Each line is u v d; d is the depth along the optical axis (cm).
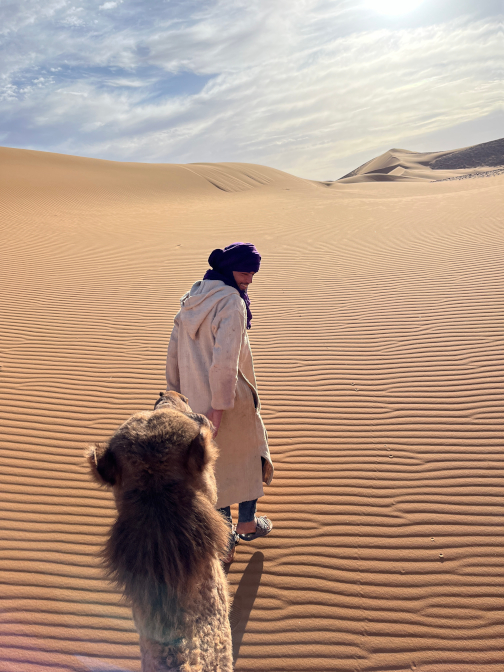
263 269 1104
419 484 380
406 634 268
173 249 1361
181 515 132
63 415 500
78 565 314
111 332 748
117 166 4588
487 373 540
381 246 1199
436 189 3484
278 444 443
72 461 423
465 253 1041
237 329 270
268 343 683
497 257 980
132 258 1265
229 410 288
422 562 311
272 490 384
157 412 154
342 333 698
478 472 388
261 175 5984
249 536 321
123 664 254
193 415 168
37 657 256
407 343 642
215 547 133
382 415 479
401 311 762
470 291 812
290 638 268
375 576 304
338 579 303
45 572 308
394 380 546
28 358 646
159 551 124
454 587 293
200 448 140
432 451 418
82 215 2253
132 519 132
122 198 3244
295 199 2930
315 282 972
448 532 333
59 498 376
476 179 3694
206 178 4819
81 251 1352
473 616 275
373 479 390
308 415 489
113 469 139
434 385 526
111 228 1784
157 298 920
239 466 296
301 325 744
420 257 1062
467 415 466
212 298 276
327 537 335
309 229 1534
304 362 611
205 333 280
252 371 304
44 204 2650
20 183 3192
